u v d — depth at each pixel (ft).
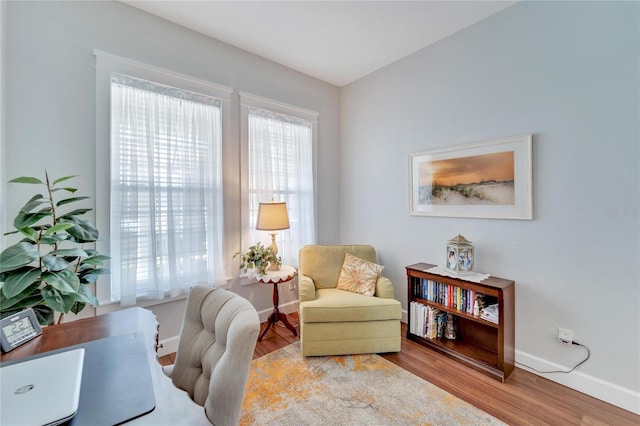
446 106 8.63
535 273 6.95
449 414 5.57
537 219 6.89
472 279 7.32
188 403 2.47
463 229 8.32
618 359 5.85
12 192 5.82
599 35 5.97
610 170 5.90
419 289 8.75
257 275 8.49
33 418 2.10
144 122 7.32
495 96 7.56
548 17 6.63
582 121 6.22
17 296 4.67
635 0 5.57
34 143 6.02
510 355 6.98
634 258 5.66
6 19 5.70
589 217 6.17
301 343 7.71
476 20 7.82
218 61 8.71
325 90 11.69
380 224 10.71
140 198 7.27
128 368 2.93
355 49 9.27
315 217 11.34
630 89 5.64
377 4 7.16
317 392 6.22
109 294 6.88
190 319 4.13
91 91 6.64
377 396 6.09
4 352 3.20
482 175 7.80
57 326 3.91
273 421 5.40
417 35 8.50
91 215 6.68
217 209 8.61
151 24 7.50
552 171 6.65
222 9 7.34
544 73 6.72
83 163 6.57
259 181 9.69
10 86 5.75
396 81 10.01
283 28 8.14
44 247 6.15
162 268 7.54
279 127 10.24
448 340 8.25
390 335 7.73
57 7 6.26
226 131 8.87
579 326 6.32
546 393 6.22
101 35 6.79
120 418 2.23
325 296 8.38
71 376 2.65
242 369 2.97
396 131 10.07
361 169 11.38
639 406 5.59
